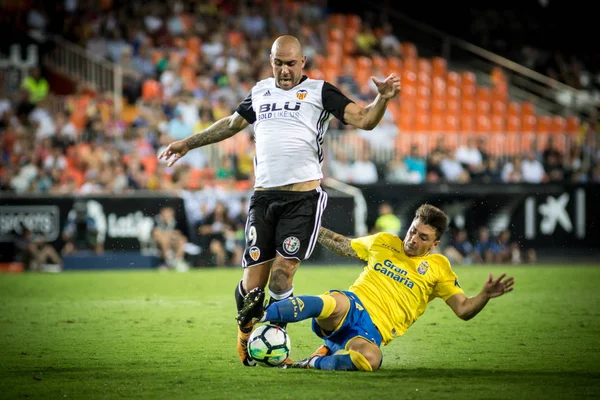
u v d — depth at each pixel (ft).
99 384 60.29
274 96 68.69
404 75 273.33
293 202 67.36
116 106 240.53
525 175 219.61
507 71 307.37
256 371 65.21
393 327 67.05
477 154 221.05
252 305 59.82
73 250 185.26
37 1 259.39
